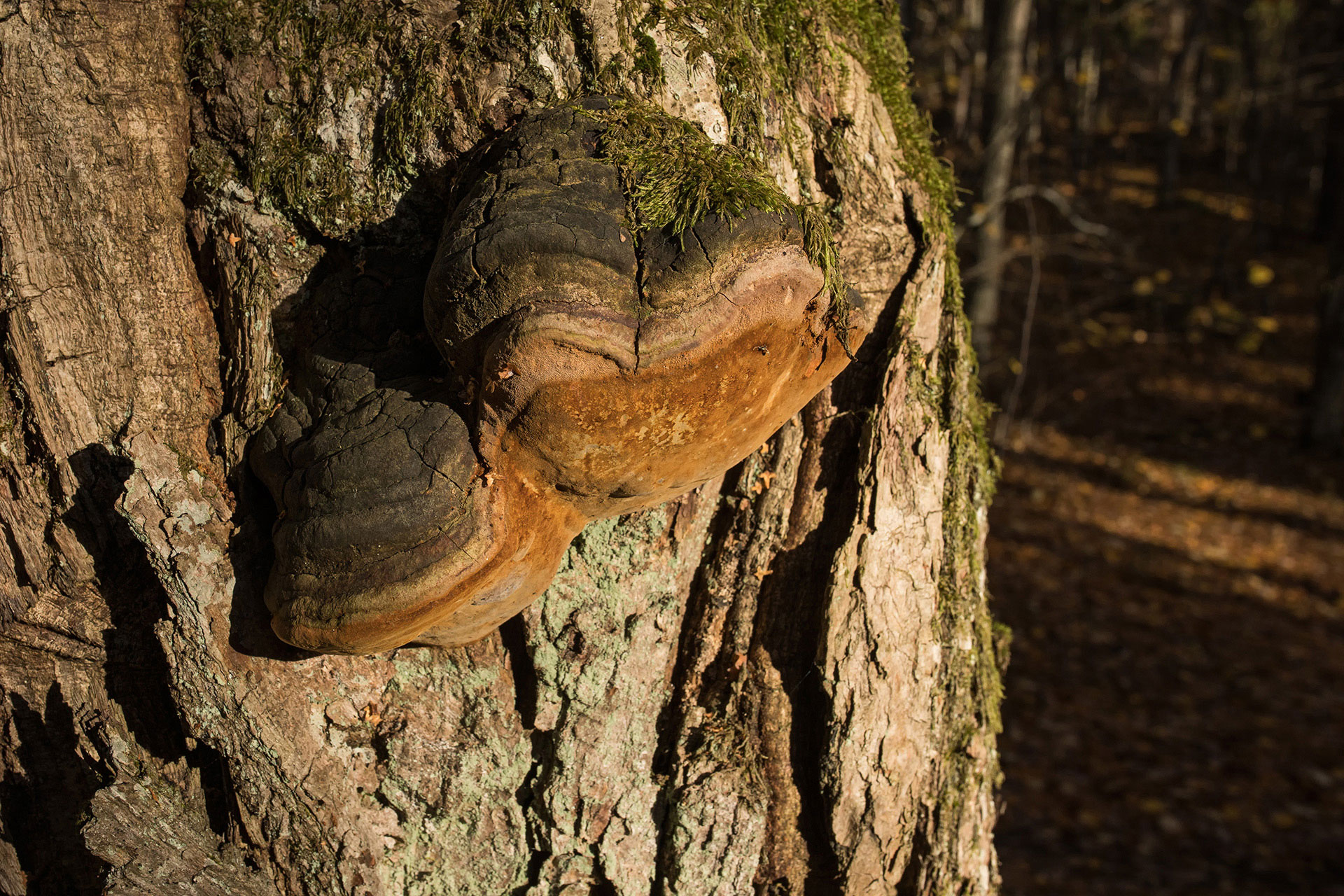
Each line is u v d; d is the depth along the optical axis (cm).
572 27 181
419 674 193
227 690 180
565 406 146
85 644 191
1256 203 2244
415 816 200
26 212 181
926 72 1359
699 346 144
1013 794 717
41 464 186
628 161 154
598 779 204
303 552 159
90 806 181
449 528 155
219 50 186
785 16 205
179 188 192
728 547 208
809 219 163
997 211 1008
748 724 211
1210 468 1390
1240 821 683
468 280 148
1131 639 955
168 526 177
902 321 208
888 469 207
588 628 197
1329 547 1177
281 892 192
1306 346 1820
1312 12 2066
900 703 212
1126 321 1856
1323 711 835
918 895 224
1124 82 2877
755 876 216
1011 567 1102
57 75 180
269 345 187
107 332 186
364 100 184
